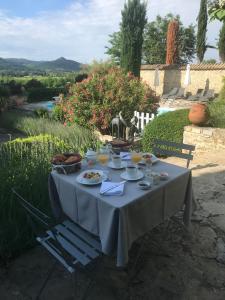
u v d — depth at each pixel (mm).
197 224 3504
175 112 6855
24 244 3080
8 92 16344
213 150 6227
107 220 2301
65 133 7520
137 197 2381
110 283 2605
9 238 3021
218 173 5055
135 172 2787
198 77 19703
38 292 2547
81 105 8586
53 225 2354
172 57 23594
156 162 3238
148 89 9367
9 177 3535
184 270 2750
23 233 3105
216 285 2561
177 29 23266
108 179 2770
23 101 18172
